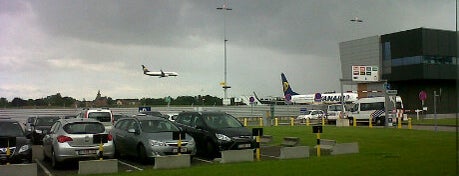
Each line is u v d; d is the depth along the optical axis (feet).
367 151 55.77
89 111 68.03
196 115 57.82
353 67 143.43
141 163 49.34
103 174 38.65
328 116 153.99
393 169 40.14
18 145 41.32
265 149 62.54
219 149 51.39
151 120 52.06
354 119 125.39
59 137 44.42
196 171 39.47
